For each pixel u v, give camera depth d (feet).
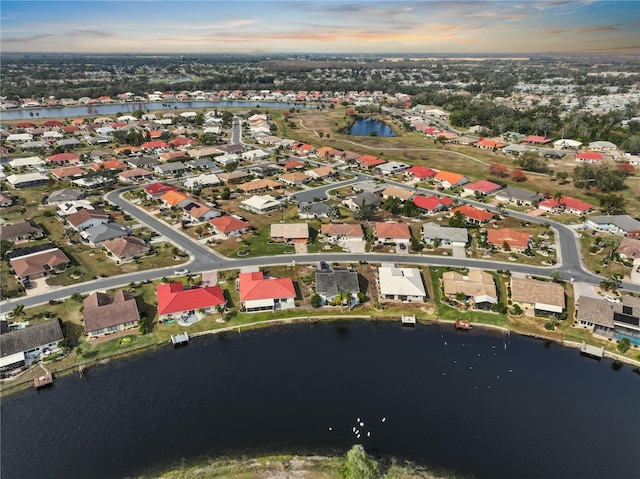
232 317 320.70
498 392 256.93
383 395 252.01
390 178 648.38
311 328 314.14
